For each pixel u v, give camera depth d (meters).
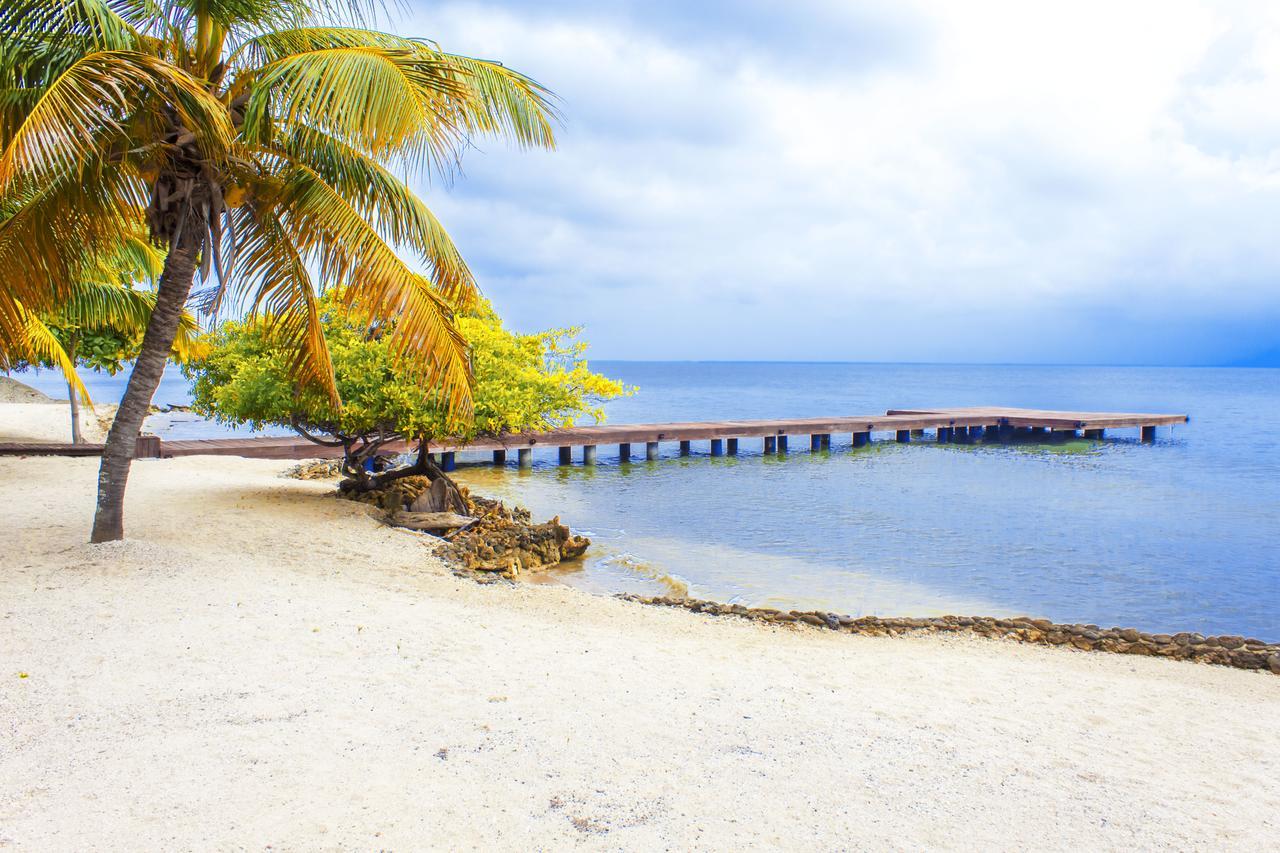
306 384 10.87
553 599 8.34
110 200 7.88
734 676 5.88
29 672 4.96
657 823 3.51
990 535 14.42
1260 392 95.56
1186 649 7.27
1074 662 6.96
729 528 14.86
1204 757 4.69
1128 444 31.66
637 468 24.47
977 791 4.00
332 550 9.62
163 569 7.64
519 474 22.84
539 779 3.89
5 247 7.51
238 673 5.17
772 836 3.44
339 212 8.12
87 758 3.86
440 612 7.25
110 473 8.27
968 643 7.49
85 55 6.96
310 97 7.16
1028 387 115.19
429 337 8.66
